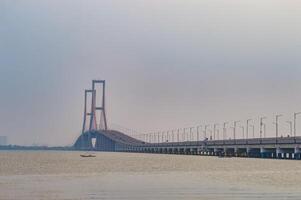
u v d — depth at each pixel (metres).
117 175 174.88
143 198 105.00
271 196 107.88
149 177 163.50
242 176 170.00
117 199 103.50
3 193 111.69
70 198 104.31
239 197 106.56
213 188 124.06
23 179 152.88
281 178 161.00
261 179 155.62
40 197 105.44
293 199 103.50
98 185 131.00
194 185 131.62
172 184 134.88
